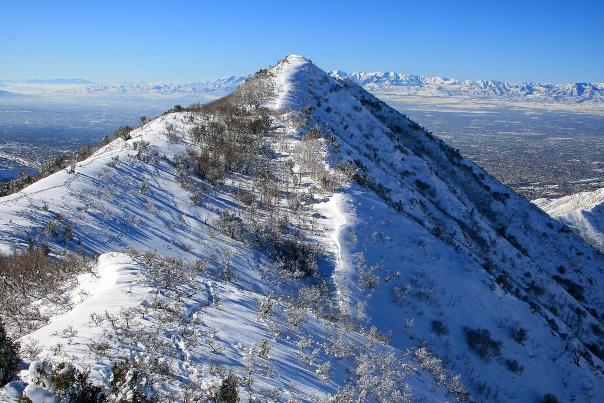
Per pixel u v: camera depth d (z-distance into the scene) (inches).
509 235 1909.4
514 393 799.7
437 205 1657.2
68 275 573.9
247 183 1211.9
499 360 853.2
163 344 358.0
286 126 1592.0
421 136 2306.8
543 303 1402.6
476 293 973.2
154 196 1019.3
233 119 1610.5
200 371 323.6
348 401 346.9
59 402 235.1
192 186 1112.2
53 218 794.2
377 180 1407.5
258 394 314.7
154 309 431.8
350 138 1766.7
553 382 876.6
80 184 966.4
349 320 727.1
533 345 930.1
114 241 784.3
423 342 780.0
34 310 455.5
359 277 871.1
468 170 2207.2
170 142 1362.0
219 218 1004.6
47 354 309.0
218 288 566.3
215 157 1291.8
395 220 1093.8
